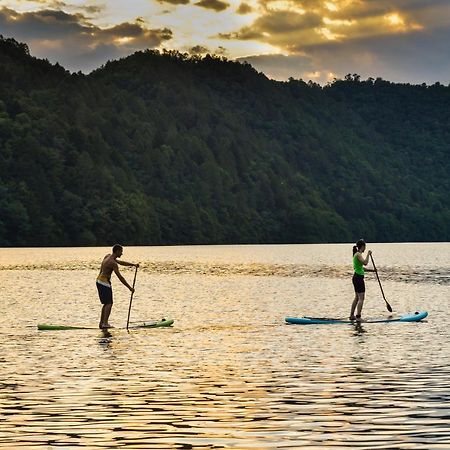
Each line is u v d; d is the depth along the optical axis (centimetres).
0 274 6694
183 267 8231
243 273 7069
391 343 2320
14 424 1302
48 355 2094
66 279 5981
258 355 2081
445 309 3534
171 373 1791
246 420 1321
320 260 10256
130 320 3078
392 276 6494
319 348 2217
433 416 1338
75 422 1315
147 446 1164
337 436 1211
